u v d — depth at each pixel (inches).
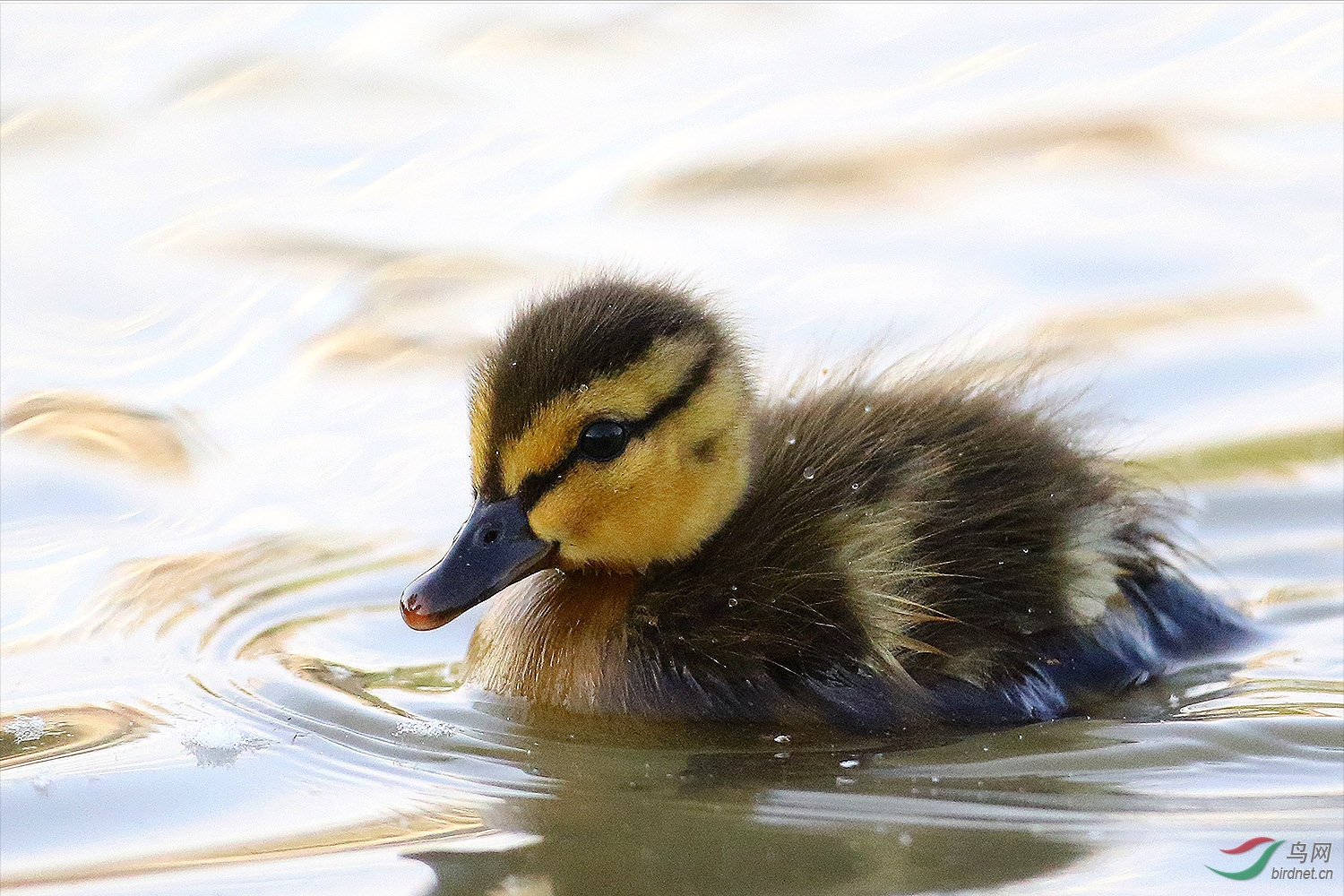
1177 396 520.7
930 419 417.1
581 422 382.6
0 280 605.0
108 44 778.2
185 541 466.0
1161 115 714.8
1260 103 720.3
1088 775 334.0
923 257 603.5
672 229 624.7
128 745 351.6
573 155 688.4
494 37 788.0
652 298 401.7
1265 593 431.8
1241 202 644.1
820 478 400.8
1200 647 402.6
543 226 631.2
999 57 770.8
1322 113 709.9
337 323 576.7
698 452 391.5
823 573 379.6
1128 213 635.5
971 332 546.6
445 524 476.4
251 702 376.8
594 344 385.1
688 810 321.1
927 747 350.3
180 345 567.2
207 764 342.3
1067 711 370.3
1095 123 703.1
